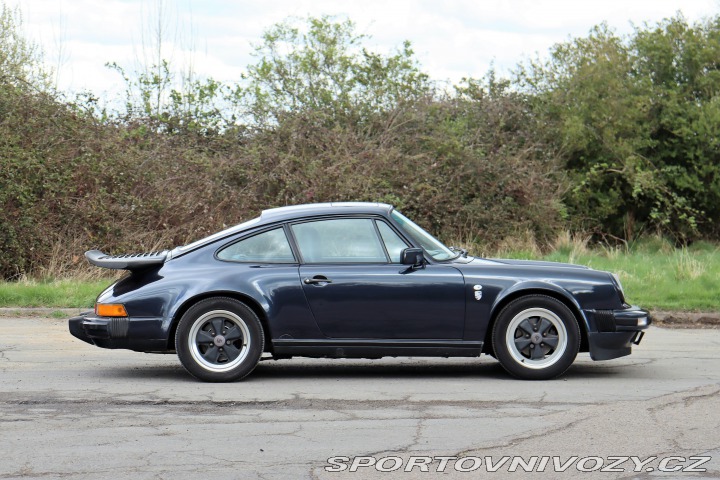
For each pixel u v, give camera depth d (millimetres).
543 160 22859
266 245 8617
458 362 9867
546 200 21297
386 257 8562
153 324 8398
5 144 16391
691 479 5461
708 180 23250
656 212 22672
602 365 9570
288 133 19609
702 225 23797
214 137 20031
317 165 18750
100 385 8305
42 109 17328
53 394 7871
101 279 16125
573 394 7918
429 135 21172
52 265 16172
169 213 17609
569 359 8539
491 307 8461
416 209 19688
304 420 6922
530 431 6578
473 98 23344
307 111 20188
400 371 9219
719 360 9914
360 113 21438
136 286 8523
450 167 20438
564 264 9000
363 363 9781
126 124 19312
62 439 6340
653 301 14141
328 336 8453
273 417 7023
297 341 8445
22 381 8492
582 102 23203
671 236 23625
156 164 18141
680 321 13242
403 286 8422
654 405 7453
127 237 16969
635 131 23391
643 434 6496
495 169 20625
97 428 6656
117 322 8398
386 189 19375
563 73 23859
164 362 9688
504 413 7156
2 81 18031
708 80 23688
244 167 18875
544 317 8578
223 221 17859
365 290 8422
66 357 9938
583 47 24016
